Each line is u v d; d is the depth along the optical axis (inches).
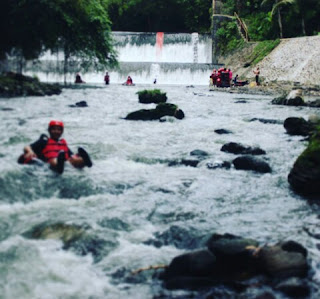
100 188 229.9
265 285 130.2
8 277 131.6
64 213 190.9
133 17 2198.6
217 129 450.6
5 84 746.8
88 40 1056.2
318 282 131.7
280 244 144.6
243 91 1167.0
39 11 927.7
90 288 129.4
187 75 1515.7
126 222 185.8
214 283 130.8
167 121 514.0
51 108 597.6
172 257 153.6
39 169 236.4
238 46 1665.8
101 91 999.0
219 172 280.4
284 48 1443.2
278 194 234.8
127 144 360.5
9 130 395.5
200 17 2096.5
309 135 418.6
